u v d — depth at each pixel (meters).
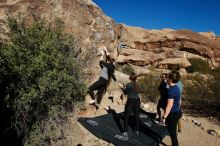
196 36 30.23
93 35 12.30
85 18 12.12
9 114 6.10
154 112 9.45
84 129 6.86
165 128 7.77
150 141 6.77
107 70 7.70
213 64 28.97
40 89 5.89
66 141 6.21
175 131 5.89
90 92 7.70
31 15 9.84
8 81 6.00
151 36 30.47
